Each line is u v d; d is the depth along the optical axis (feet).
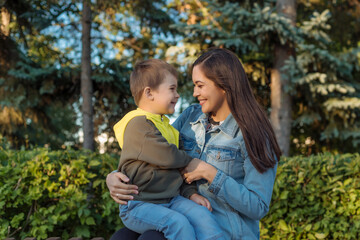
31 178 11.18
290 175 11.66
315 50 22.66
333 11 30.30
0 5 21.99
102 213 12.19
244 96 5.42
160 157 5.15
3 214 11.07
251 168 5.15
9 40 24.12
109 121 27.37
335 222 11.80
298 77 23.48
